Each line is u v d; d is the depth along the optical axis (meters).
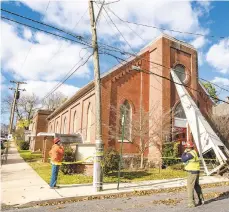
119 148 19.81
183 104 21.75
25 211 7.88
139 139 20.48
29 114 80.62
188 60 24.30
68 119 29.52
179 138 22.06
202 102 24.66
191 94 23.50
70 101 28.03
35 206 8.59
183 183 13.01
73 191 10.58
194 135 20.19
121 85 21.36
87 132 22.66
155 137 19.97
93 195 9.94
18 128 76.94
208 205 8.59
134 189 11.24
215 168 16.27
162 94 21.33
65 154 15.20
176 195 10.53
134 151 20.34
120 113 20.78
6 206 8.29
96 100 11.56
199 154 19.09
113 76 21.03
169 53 22.81
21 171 16.44
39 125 44.56
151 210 7.91
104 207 8.39
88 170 14.77
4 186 11.37
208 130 19.55
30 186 11.44
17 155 31.31
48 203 8.95
